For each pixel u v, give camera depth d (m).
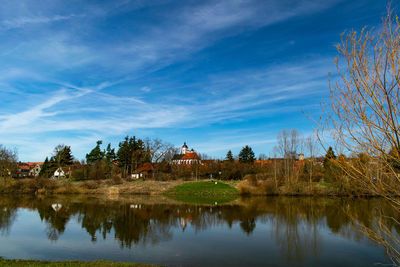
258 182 48.84
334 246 15.93
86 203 34.25
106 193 47.06
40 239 16.67
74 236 17.48
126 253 14.00
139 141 78.38
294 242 16.64
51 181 47.56
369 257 14.02
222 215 26.19
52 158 72.75
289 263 13.09
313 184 45.69
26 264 10.52
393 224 17.02
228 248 15.31
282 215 26.28
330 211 28.39
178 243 16.17
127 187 48.38
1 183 48.00
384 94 4.46
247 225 21.70
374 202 35.06
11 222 21.98
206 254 14.20
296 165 49.69
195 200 39.03
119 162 76.00
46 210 28.30
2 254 13.56
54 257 13.11
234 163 72.00
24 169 110.38
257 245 16.05
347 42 4.81
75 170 65.12
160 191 48.00
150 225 21.27
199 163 77.62
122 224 21.53
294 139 49.50
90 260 12.72
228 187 49.94
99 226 20.67
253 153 87.06
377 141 4.55
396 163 4.34
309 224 22.00
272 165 53.09
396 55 4.38
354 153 4.90
